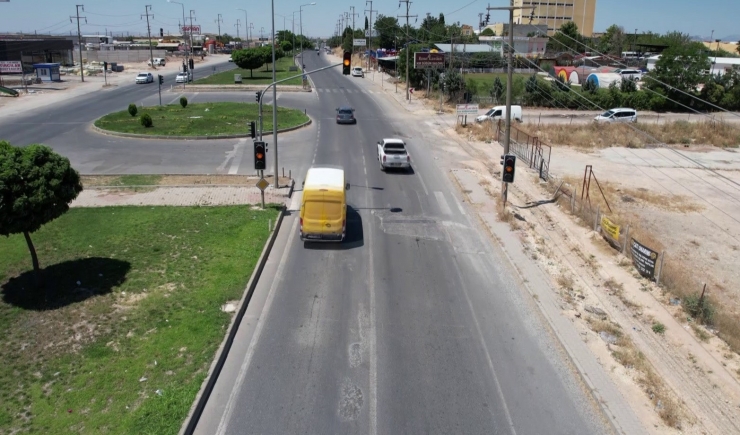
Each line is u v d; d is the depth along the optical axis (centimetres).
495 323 1541
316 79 8481
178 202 2472
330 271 1848
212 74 9162
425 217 2431
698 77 6209
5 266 1753
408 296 1684
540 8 14925
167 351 1314
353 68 9931
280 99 6081
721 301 1800
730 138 4516
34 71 8169
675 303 1698
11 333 1374
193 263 1816
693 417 1170
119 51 13600
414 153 3688
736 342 1467
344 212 2052
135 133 3922
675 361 1385
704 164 3756
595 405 1205
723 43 14538
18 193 1458
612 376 1298
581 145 4206
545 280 1827
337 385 1243
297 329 1474
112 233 2056
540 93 6250
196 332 1402
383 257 1980
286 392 1213
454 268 1906
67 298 1552
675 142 4416
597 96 6184
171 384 1188
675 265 2055
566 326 1523
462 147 3959
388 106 5859
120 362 1266
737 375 1338
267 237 2072
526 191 2938
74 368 1241
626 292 1767
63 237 2002
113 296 1573
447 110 5647
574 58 10369
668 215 2677
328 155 3512
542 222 2442
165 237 2033
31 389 1164
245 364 1310
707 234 2442
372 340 1432
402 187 2881
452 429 1116
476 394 1227
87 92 6644
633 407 1191
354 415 1148
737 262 2153
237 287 1656
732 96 6253
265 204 2459
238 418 1129
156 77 8662
